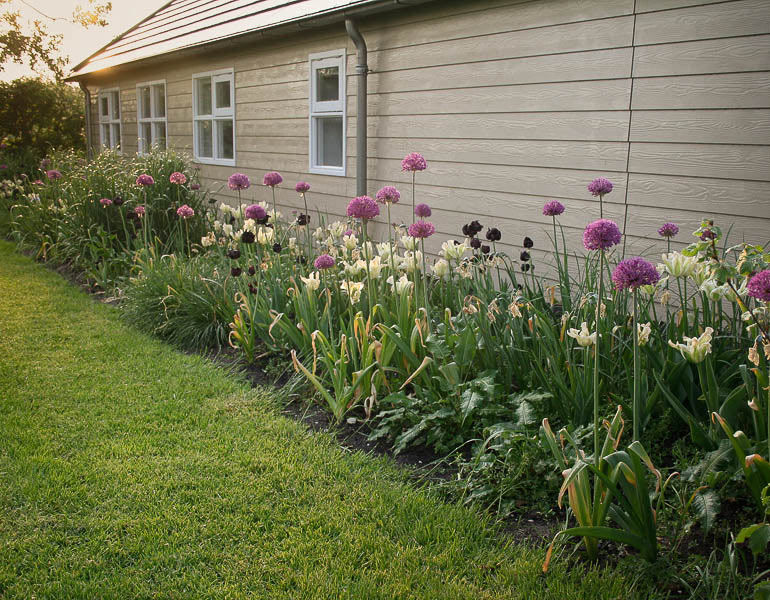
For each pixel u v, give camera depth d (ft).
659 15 15.19
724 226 14.60
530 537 8.68
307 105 27.55
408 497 9.61
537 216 18.72
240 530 8.96
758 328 7.79
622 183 16.51
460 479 9.93
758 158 13.87
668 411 10.07
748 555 7.81
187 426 12.25
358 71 23.30
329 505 9.50
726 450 8.38
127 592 7.78
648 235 16.14
